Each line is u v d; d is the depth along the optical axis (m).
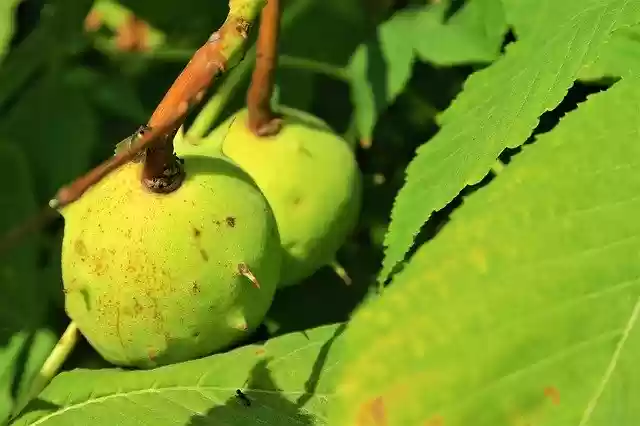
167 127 0.31
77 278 0.33
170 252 0.33
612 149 0.30
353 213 0.37
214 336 0.34
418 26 0.39
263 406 0.34
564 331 0.29
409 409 0.28
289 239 0.36
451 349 0.28
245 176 0.34
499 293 0.29
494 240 0.29
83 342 0.40
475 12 0.38
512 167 0.30
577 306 0.29
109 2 0.43
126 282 0.33
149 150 0.32
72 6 0.43
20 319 0.40
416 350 0.28
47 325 0.41
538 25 0.34
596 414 0.28
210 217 0.33
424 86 0.42
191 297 0.33
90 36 0.44
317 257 0.37
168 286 0.33
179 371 0.34
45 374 0.35
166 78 0.45
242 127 0.36
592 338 0.29
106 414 0.34
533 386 0.28
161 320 0.33
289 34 0.41
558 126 0.31
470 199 0.30
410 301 0.29
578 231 0.29
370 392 0.28
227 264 0.33
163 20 0.44
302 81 0.42
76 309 0.34
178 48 0.44
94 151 0.44
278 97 0.41
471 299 0.29
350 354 0.28
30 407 0.34
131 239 0.33
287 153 0.36
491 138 0.32
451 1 0.39
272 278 0.34
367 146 0.39
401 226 0.33
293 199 0.36
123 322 0.33
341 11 0.41
